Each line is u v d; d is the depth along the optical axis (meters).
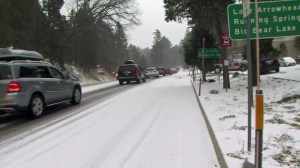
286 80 18.14
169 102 15.62
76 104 16.17
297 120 9.48
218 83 24.83
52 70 14.36
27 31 35.38
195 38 35.50
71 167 6.79
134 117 11.96
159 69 59.28
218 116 10.76
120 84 32.69
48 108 15.15
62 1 43.84
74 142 8.68
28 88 12.27
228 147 7.22
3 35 30.00
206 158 7.07
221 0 17.94
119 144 8.35
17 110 11.92
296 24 8.30
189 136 8.92
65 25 45.66
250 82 7.11
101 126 10.56
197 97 16.30
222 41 18.64
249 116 7.01
